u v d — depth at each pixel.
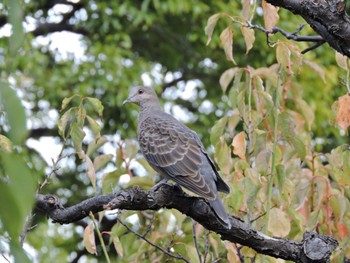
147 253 10.37
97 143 10.12
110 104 23.64
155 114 11.36
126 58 25.59
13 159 2.98
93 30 25.81
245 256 8.73
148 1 23.77
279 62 8.85
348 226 9.42
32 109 24.59
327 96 24.50
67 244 25.70
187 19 26.95
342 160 9.05
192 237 10.05
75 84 24.05
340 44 7.34
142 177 9.99
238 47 26.97
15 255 3.05
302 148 9.50
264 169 9.16
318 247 7.55
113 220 22.00
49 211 7.37
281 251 7.70
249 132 9.48
